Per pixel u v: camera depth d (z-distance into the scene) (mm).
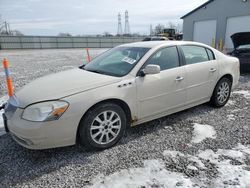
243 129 3564
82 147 3072
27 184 2359
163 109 3545
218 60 4340
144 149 3004
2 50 31172
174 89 3590
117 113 3021
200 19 19266
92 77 3127
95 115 2826
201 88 4051
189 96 3877
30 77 8594
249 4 15344
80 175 2490
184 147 3037
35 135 2502
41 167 2645
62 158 2822
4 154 2924
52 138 2586
